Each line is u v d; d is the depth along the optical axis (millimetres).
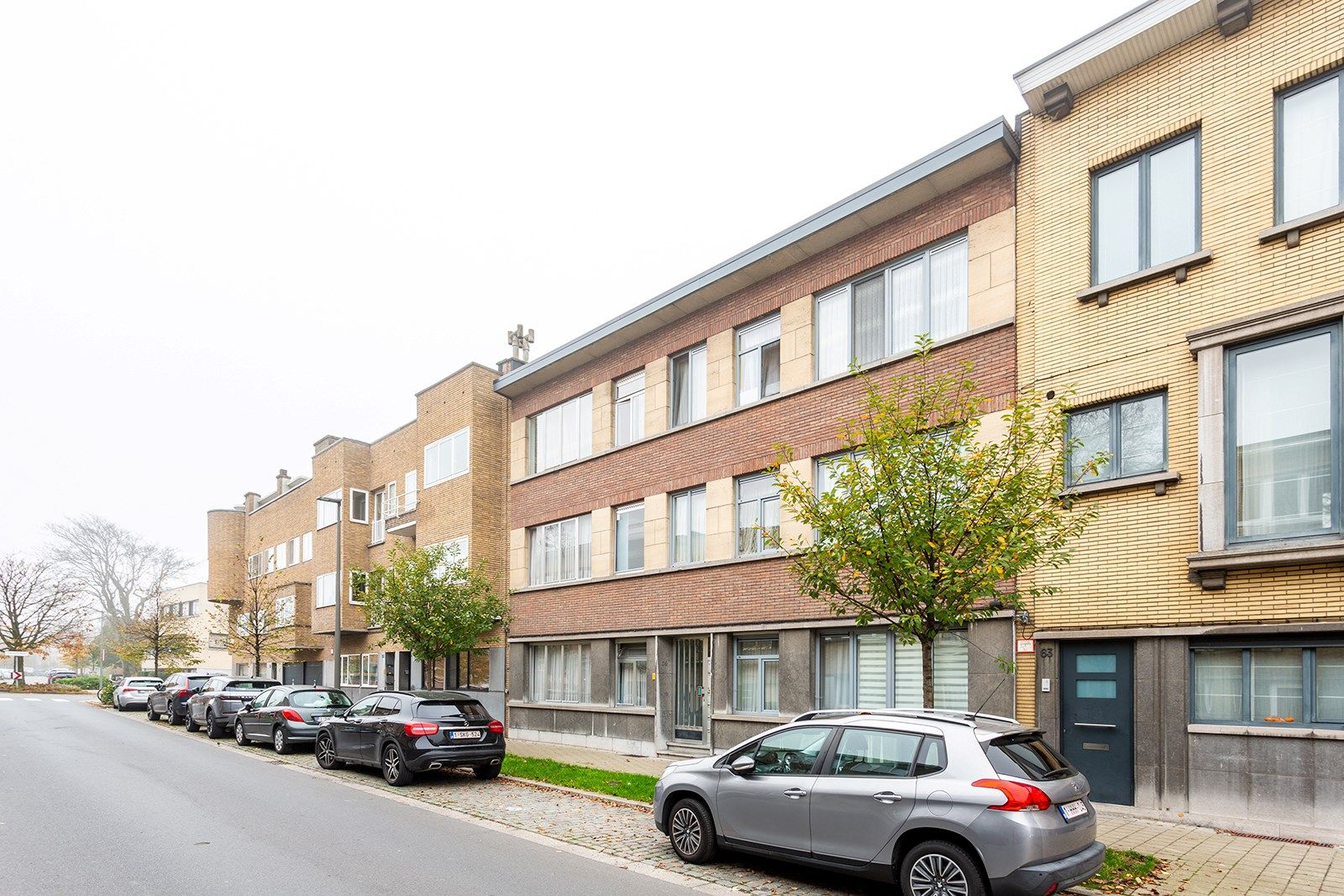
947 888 6398
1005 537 8148
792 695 14414
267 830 9516
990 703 11594
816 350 15281
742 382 16750
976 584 8266
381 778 13648
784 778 7582
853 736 7355
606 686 18578
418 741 12641
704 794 8141
